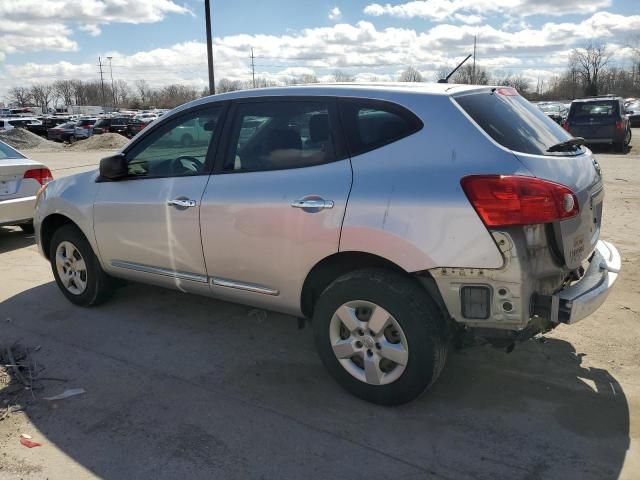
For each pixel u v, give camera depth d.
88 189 4.62
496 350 3.96
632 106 35.88
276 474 2.74
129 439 3.03
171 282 4.19
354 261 3.31
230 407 3.34
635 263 5.79
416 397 3.16
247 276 3.68
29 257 6.75
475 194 2.81
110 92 125.44
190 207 3.85
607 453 2.84
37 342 4.27
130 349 4.14
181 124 4.04
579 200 2.98
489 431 3.04
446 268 2.89
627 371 3.65
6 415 3.27
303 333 4.40
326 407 3.32
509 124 3.14
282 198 3.39
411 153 3.06
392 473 2.73
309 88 3.52
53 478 2.73
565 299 2.87
